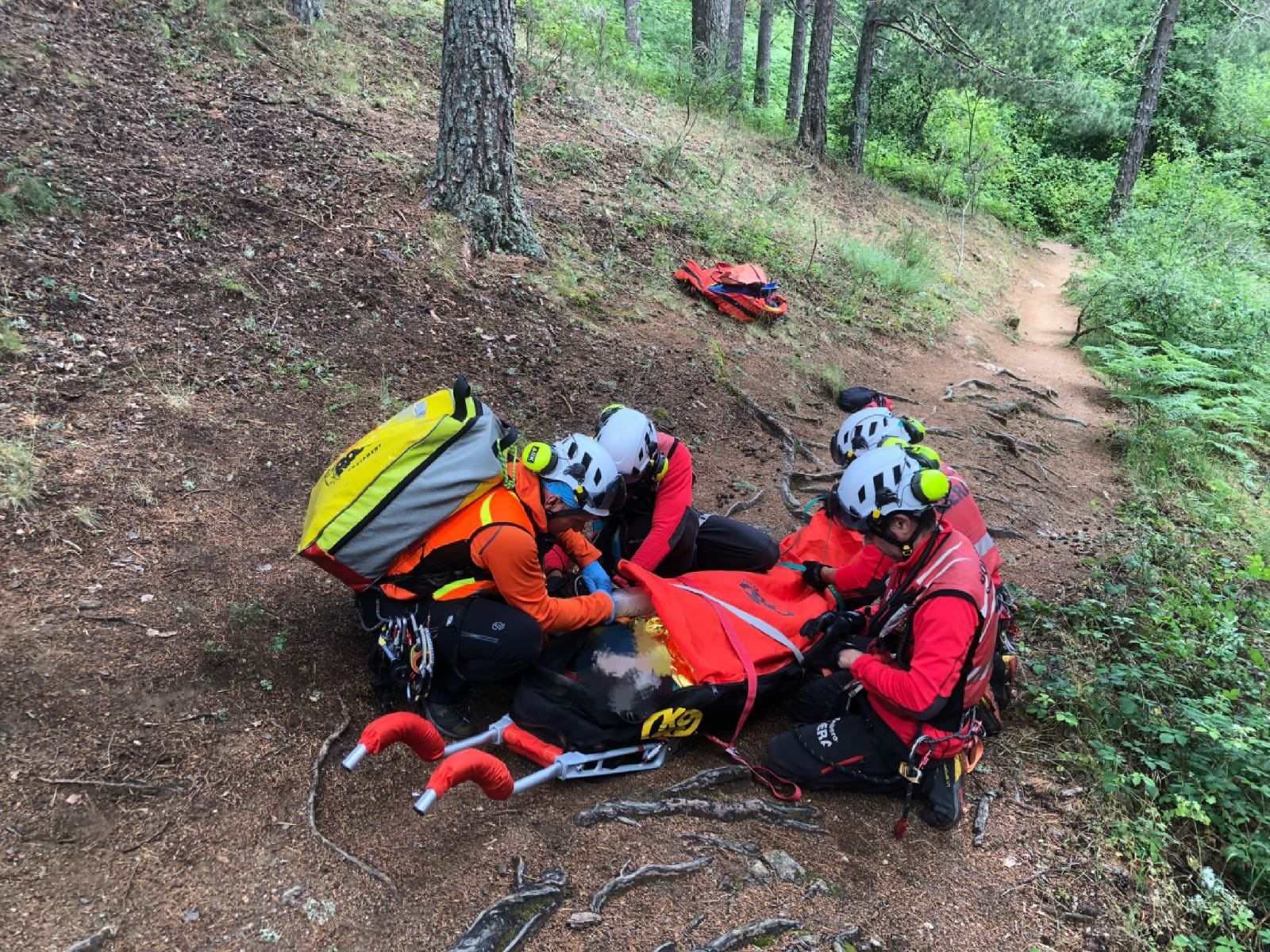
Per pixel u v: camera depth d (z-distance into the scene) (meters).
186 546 3.39
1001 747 3.43
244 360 4.60
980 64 16.98
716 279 7.92
